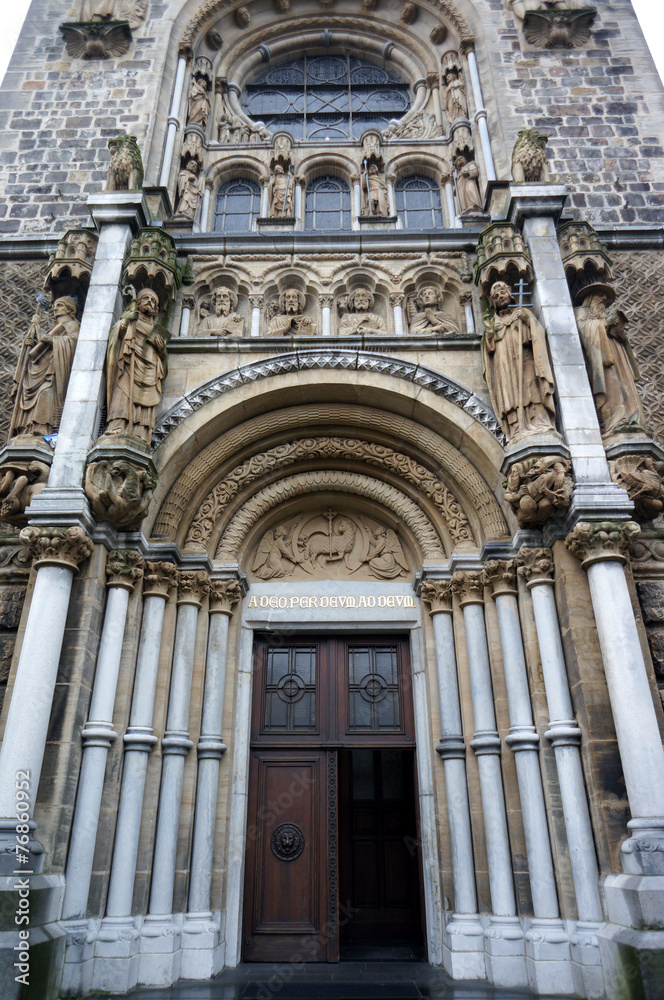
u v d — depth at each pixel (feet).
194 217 37.93
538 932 21.62
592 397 26.89
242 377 29.76
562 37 42.63
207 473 29.60
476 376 30.35
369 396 30.30
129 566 25.68
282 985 21.95
